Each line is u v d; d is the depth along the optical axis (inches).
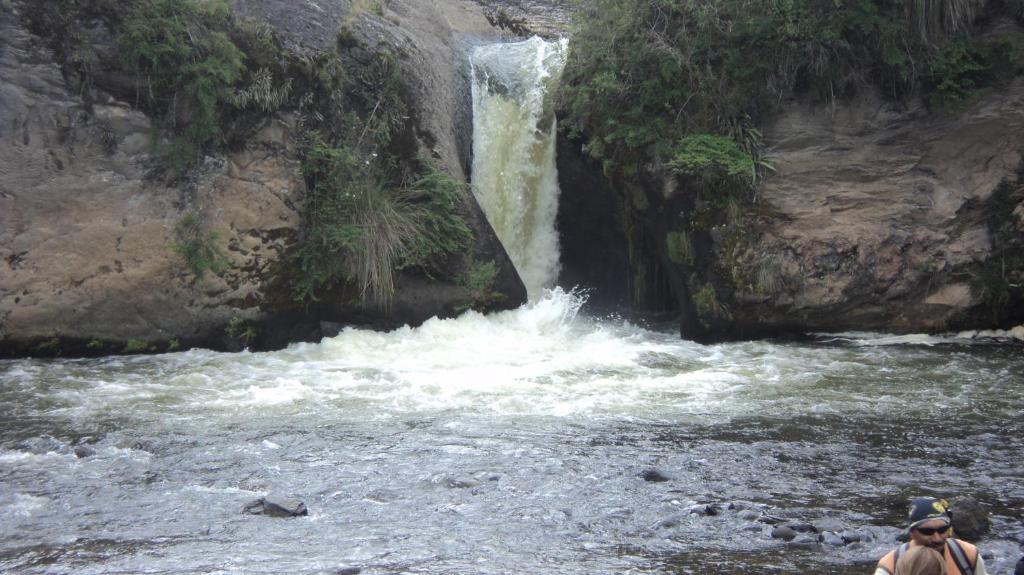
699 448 362.9
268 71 589.9
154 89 565.0
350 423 401.4
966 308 602.2
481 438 376.2
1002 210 608.7
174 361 542.0
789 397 452.1
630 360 548.7
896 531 274.1
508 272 667.4
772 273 601.0
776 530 271.4
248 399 447.8
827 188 618.8
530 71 753.6
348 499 303.9
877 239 606.5
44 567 244.4
